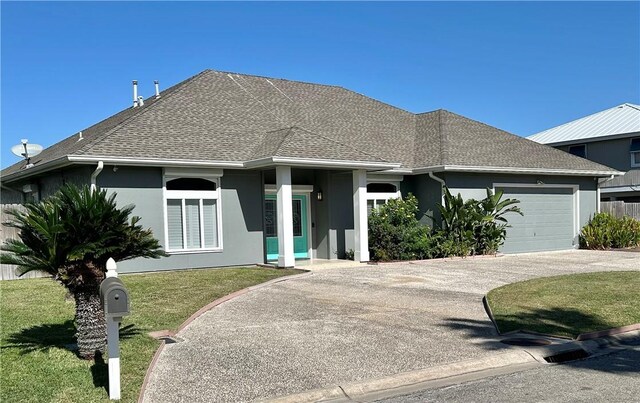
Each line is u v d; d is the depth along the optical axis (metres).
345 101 24.03
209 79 20.77
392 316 9.86
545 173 21.27
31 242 6.77
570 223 22.83
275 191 18.16
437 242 18.67
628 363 7.20
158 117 17.06
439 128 22.41
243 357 7.38
